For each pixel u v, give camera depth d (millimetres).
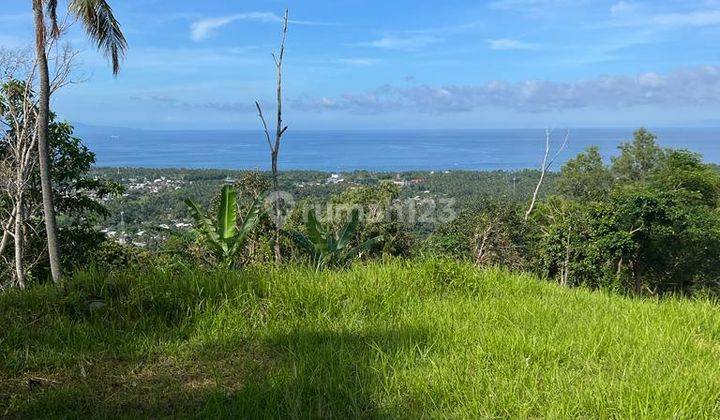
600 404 3059
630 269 23188
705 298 6711
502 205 19594
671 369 3684
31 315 4387
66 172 15344
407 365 3656
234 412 2928
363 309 4984
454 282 6098
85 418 2932
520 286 6336
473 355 3854
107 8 11172
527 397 3197
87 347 3961
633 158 38531
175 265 6191
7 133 15156
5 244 14883
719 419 2998
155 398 3180
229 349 4004
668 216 20438
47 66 11828
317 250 7836
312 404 3061
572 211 20688
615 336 4367
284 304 4801
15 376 3484
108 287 4848
